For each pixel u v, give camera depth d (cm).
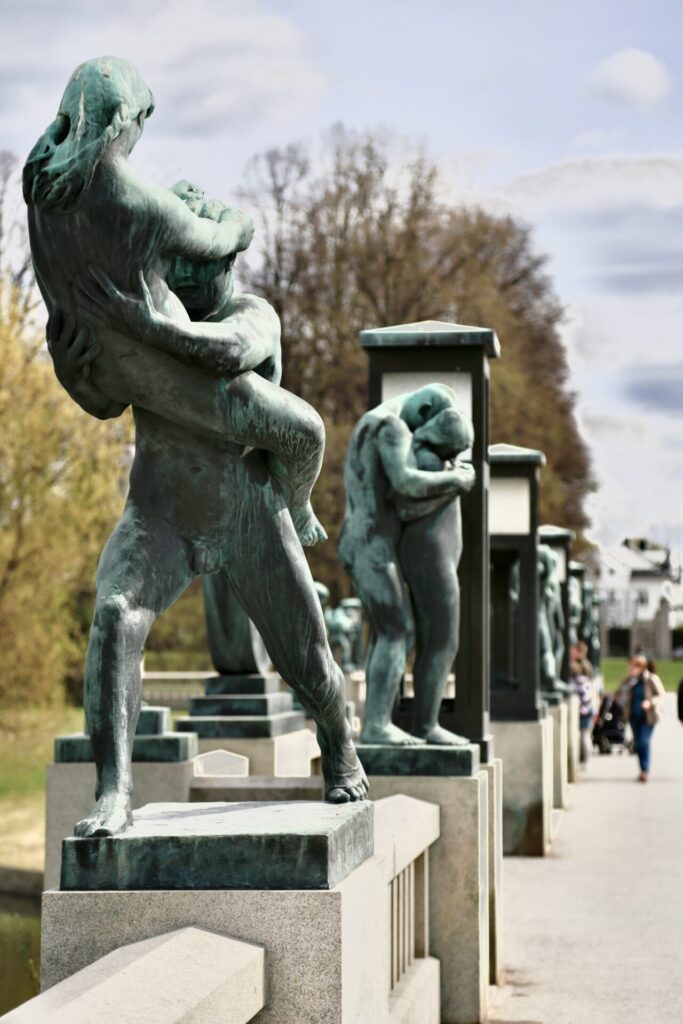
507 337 4684
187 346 425
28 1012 338
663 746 3206
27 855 1944
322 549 4319
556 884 1216
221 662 1135
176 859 424
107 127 403
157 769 895
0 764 2277
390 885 628
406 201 4681
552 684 1869
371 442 805
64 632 2317
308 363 4622
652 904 1110
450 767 772
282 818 458
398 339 885
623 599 8662
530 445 4731
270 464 478
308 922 420
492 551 1533
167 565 461
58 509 2258
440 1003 755
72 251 412
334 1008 418
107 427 2302
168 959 386
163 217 415
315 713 504
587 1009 786
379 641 799
